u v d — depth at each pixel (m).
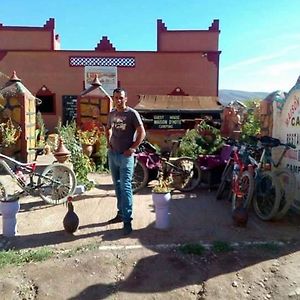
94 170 11.08
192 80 20.27
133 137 5.78
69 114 20.08
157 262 4.79
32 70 20.02
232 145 8.20
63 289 4.33
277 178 6.17
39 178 7.24
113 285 4.39
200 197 8.09
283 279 4.47
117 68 20.14
